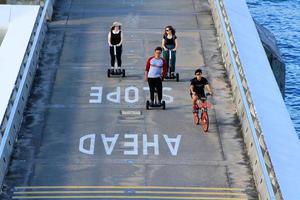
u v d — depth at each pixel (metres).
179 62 53.22
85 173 39.59
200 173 39.81
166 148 42.19
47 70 51.53
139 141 42.84
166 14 62.25
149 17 61.53
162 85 49.62
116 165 40.38
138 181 38.94
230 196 37.78
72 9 62.84
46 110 46.09
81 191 37.97
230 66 50.34
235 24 53.41
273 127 39.66
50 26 59.03
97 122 44.84
